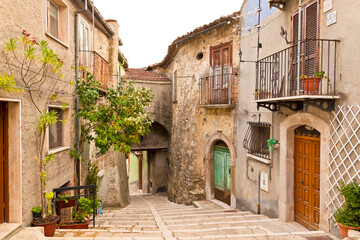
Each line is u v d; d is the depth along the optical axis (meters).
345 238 4.16
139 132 7.70
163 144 16.28
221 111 9.95
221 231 5.73
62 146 6.86
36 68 5.16
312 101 5.19
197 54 11.31
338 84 4.88
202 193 11.02
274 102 6.29
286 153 6.44
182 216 7.86
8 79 3.86
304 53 5.61
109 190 11.01
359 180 4.47
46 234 4.77
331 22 5.07
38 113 5.25
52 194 5.02
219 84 10.04
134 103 7.84
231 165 9.39
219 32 10.03
